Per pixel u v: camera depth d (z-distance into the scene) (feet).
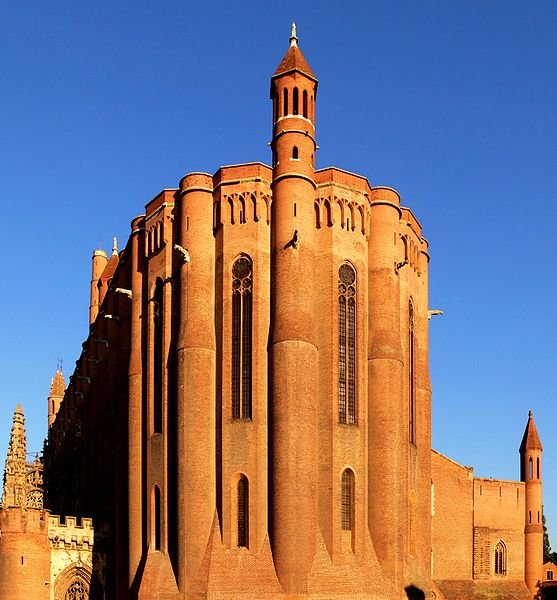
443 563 229.45
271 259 171.94
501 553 242.37
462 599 227.61
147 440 176.24
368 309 177.47
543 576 271.08
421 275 202.49
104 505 215.31
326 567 157.69
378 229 180.75
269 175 176.65
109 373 223.30
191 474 162.20
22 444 191.01
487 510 241.76
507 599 235.20
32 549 184.34
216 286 174.19
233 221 174.50
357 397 171.22
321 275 172.86
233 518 161.58
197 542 159.22
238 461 163.43
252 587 153.99
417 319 198.59
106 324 234.38
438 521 230.68
